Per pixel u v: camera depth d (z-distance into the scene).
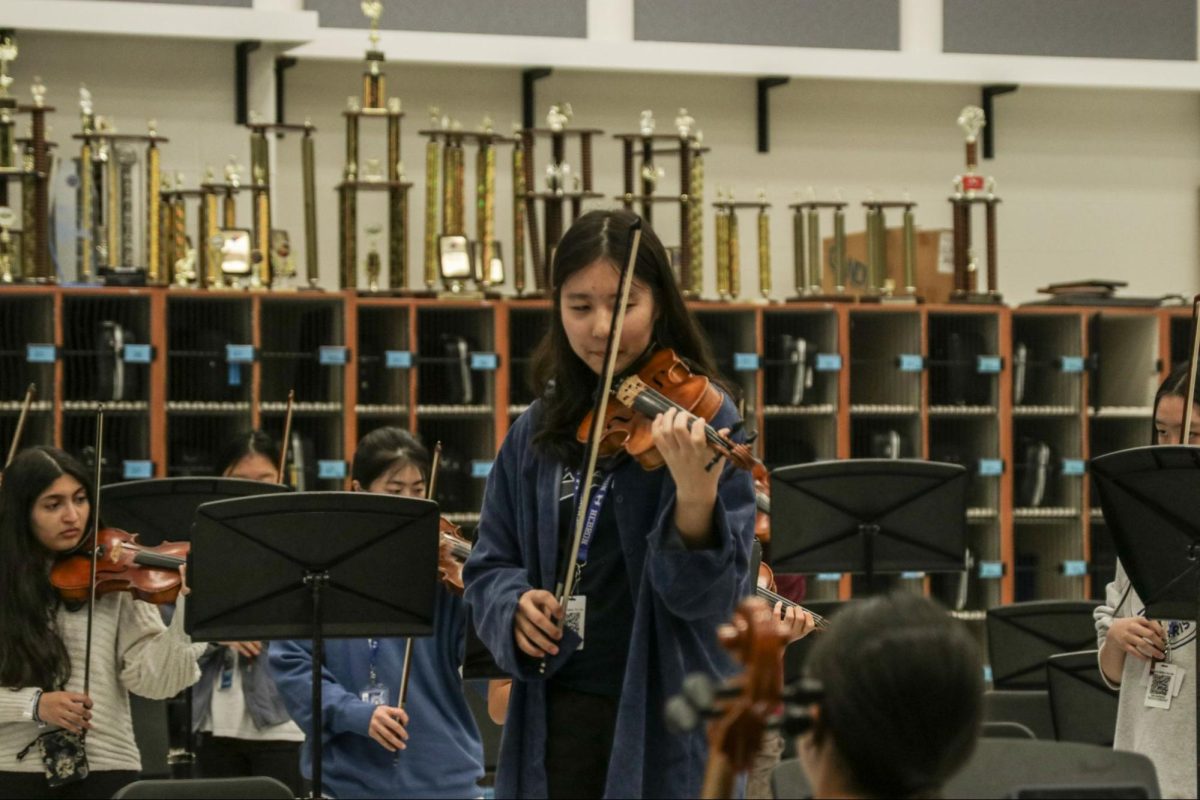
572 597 4.36
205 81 12.31
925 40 13.82
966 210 12.57
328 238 12.81
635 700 4.20
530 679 4.35
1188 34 14.34
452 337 11.70
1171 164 14.60
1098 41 14.14
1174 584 5.85
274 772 8.44
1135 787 3.60
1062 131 14.38
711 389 4.50
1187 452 5.66
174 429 11.33
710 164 13.63
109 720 7.05
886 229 13.07
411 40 12.65
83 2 11.68
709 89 13.63
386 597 5.97
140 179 11.80
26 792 6.84
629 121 13.45
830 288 13.19
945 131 14.12
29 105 11.16
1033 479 12.73
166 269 11.30
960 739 2.73
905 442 12.52
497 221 13.20
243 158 12.38
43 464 7.07
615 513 4.37
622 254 4.38
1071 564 12.66
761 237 12.52
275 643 6.88
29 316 10.98
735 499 4.28
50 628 6.96
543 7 13.05
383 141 12.94
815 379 12.39
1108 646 6.52
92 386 11.02
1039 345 13.11
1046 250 14.32
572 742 4.37
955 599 12.62
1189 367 6.33
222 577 5.89
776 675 2.52
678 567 4.06
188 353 11.04
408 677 6.68
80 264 11.16
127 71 12.16
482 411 11.70
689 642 4.27
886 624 2.76
